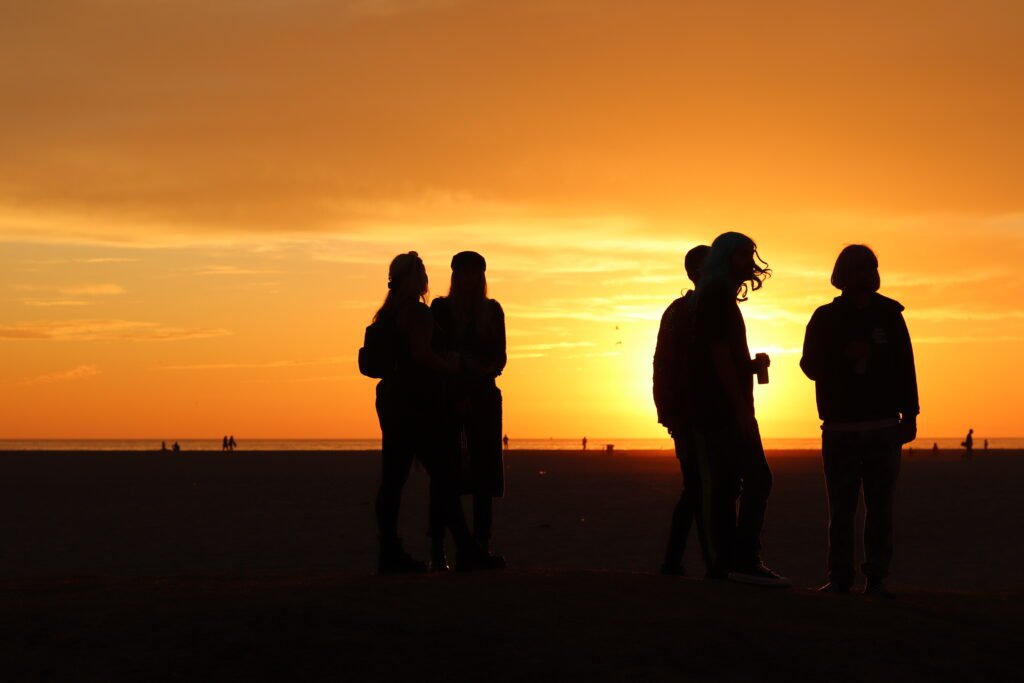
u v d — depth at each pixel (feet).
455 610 19.31
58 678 16.48
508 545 66.28
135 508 94.17
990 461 223.30
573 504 98.07
